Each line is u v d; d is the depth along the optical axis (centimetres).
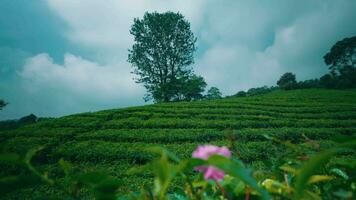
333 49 8119
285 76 7719
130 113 2819
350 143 136
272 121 2459
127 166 1614
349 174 164
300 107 3209
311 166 109
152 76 5338
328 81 6588
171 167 121
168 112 2877
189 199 150
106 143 1969
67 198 138
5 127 5347
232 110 2880
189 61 5406
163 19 5212
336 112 2950
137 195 162
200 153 128
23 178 127
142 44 5322
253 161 1517
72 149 1870
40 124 2566
